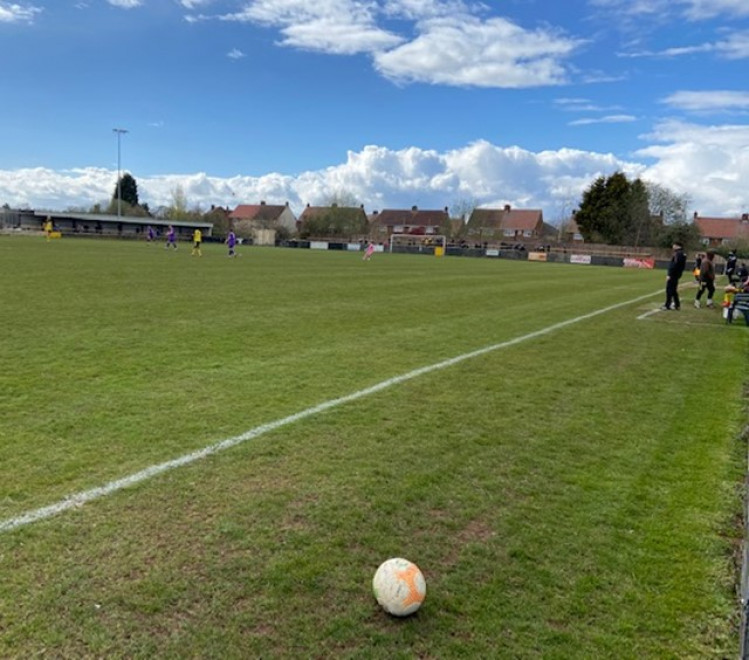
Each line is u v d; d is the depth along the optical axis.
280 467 4.46
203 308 12.59
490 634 2.75
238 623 2.73
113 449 4.62
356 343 9.38
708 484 4.51
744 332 12.57
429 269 32.88
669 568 3.35
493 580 3.17
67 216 80.50
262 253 49.19
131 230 87.50
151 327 9.99
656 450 5.21
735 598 3.08
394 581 2.81
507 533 3.67
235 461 4.52
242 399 6.10
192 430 5.11
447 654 2.61
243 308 12.84
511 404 6.47
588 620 2.88
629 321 13.91
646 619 2.90
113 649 2.54
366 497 4.04
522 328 11.89
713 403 6.83
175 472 4.26
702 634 2.81
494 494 4.21
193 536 3.43
